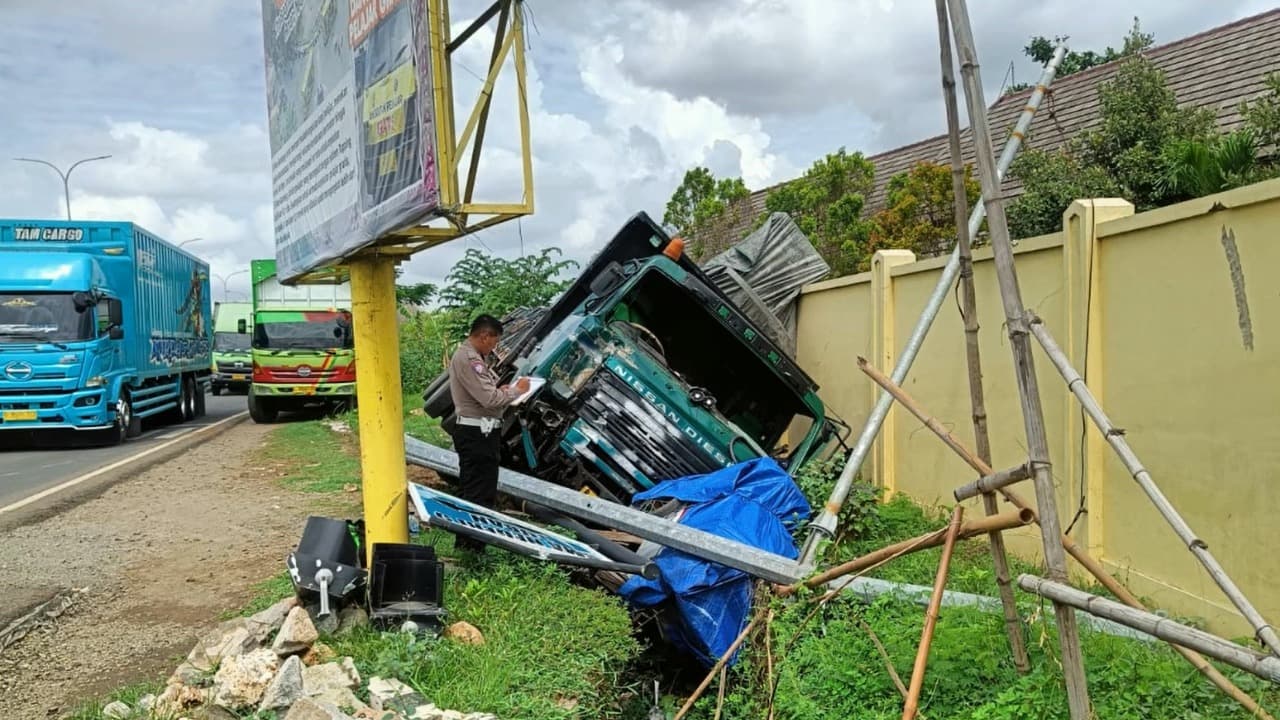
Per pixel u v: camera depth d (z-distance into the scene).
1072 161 11.70
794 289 11.86
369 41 4.88
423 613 4.72
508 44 4.34
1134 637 4.63
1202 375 5.12
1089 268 6.01
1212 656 2.84
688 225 21.94
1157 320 5.49
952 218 13.30
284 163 6.88
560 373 8.01
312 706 3.55
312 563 4.68
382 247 5.32
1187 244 5.23
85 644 5.21
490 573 5.68
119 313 16.02
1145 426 5.61
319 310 20.64
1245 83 12.27
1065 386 6.33
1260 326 4.71
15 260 15.29
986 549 7.07
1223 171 8.90
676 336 10.30
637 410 8.09
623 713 5.38
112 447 15.55
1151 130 10.95
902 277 8.87
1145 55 14.41
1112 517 5.95
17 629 5.38
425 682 4.21
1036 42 17.05
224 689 3.88
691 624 5.83
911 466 8.70
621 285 8.52
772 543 6.67
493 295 18.28
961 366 7.77
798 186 17.45
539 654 4.57
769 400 10.41
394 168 4.62
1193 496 5.19
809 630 5.09
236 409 26.69
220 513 8.75
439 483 9.77
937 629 4.72
